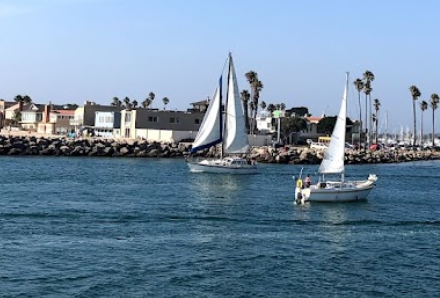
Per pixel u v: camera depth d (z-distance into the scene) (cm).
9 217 4472
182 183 7431
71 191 6253
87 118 17925
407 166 13088
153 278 3027
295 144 18775
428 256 3625
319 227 4462
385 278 3147
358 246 3844
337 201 5738
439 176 10131
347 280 3094
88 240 3791
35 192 6053
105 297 2744
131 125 15262
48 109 19425
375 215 5106
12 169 8788
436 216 5184
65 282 2927
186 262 3331
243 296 2803
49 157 11962
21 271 3078
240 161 8844
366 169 11719
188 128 15562
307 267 3306
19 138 12700
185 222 4497
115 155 12838
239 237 4012
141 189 6656
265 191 6719
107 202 5456
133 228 4209
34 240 3741
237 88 8938
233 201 5762
